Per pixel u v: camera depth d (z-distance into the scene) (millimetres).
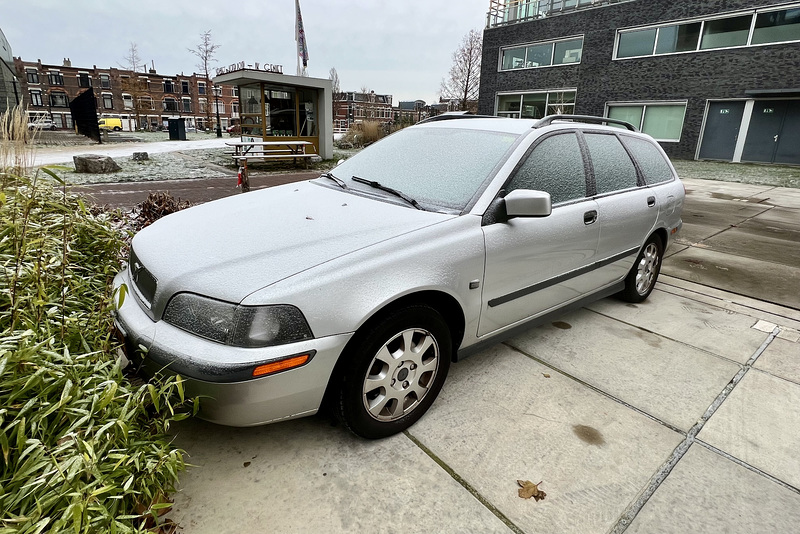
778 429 2406
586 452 2197
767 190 11125
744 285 4633
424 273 2139
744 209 8688
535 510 1862
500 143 2814
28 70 55906
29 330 1681
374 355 2053
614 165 3477
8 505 1314
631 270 3836
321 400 1962
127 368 2336
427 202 2588
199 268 1972
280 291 1814
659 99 17953
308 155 14109
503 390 2674
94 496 1326
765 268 5184
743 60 15750
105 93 59531
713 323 3703
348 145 22344
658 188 3889
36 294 2105
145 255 2250
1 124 3164
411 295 2174
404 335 2156
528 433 2312
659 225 3881
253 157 13258
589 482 2018
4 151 3174
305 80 14688
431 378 2359
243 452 2117
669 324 3662
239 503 1836
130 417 1615
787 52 14859
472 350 2617
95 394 1593
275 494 1887
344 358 1997
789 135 15461
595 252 3203
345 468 2041
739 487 2016
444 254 2230
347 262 1981
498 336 2736
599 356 3109
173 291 1938
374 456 2123
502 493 1938
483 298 2475
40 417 1473
